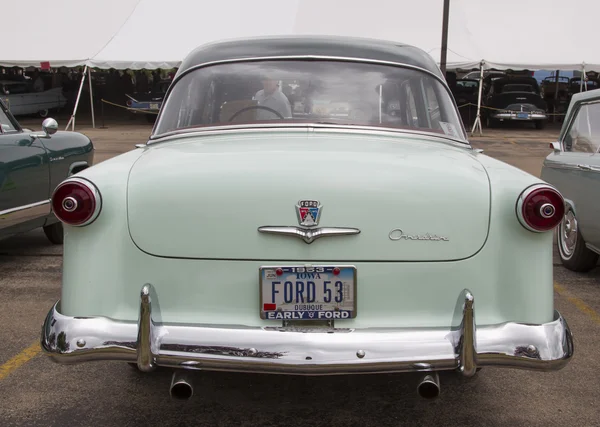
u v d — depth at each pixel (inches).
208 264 96.8
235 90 128.6
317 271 95.6
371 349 91.8
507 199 97.8
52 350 94.9
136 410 120.2
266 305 96.1
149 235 97.5
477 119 748.6
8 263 225.9
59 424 114.8
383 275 96.3
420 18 784.9
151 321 93.1
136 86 1099.9
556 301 187.8
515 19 790.5
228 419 117.2
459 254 97.1
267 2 815.1
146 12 796.0
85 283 98.1
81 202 96.1
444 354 92.4
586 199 197.2
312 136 118.8
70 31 762.8
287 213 95.3
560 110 955.3
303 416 118.4
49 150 222.4
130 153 119.7
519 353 94.0
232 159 101.3
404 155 106.6
